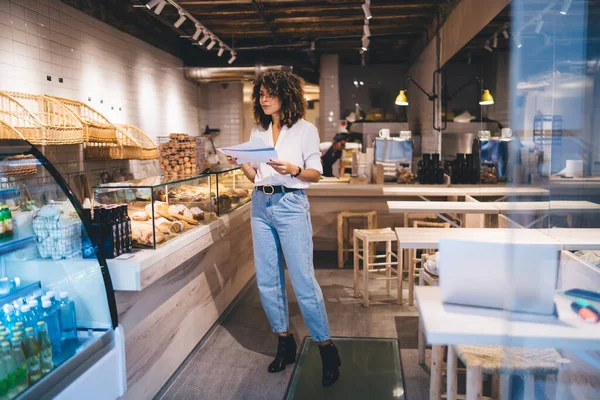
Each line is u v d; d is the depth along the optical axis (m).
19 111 4.61
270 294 3.63
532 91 1.86
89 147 5.43
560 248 1.72
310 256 3.49
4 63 4.62
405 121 11.31
